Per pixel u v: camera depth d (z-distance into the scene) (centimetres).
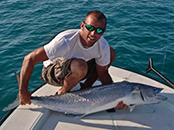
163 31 685
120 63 515
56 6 959
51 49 233
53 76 262
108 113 260
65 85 254
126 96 255
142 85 262
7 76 460
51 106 251
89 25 218
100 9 918
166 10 898
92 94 254
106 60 264
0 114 363
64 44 233
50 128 234
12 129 224
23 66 235
